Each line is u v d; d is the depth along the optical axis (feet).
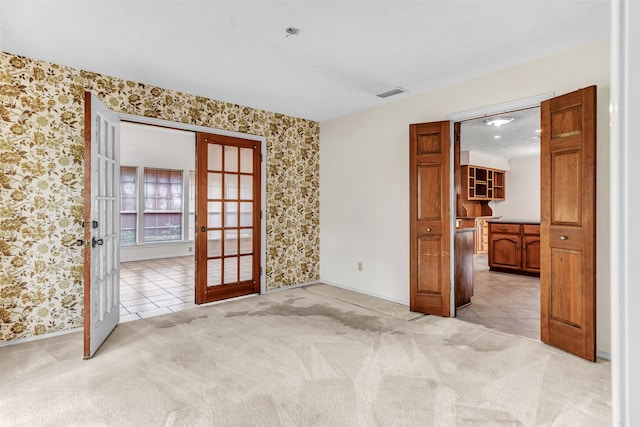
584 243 8.57
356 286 15.48
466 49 9.41
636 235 1.24
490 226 20.20
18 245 9.75
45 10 7.51
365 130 15.03
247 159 14.70
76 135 10.63
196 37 8.75
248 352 9.12
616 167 1.31
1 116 9.47
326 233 16.97
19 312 9.78
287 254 16.08
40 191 10.06
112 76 11.25
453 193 12.09
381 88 12.34
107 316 10.18
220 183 13.91
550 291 9.50
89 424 6.18
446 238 11.92
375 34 8.58
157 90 12.21
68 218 10.52
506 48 9.34
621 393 1.30
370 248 14.84
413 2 7.27
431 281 12.25
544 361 8.57
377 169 14.53
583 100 8.54
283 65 10.42
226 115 13.97
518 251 19.13
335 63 10.28
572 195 8.89
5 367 8.30
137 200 24.20
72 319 10.59
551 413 6.47
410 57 9.88
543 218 9.65
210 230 13.69
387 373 7.98
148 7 7.43
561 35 8.64
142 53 9.62
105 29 8.34
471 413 6.48
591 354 8.48
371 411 6.55
